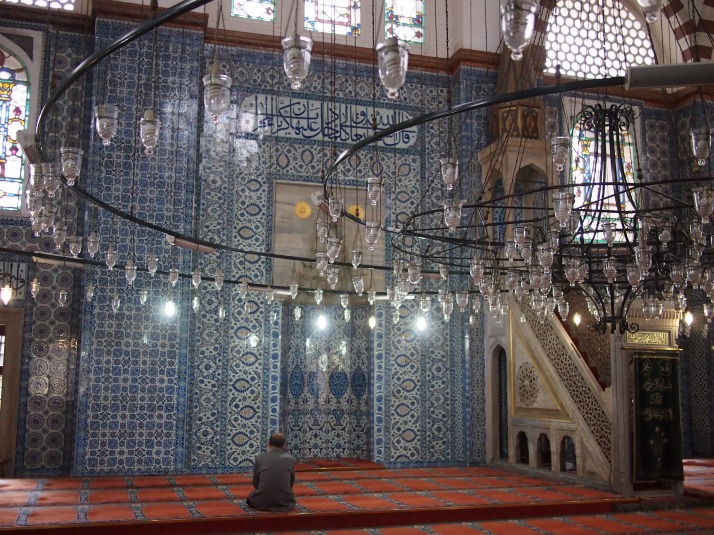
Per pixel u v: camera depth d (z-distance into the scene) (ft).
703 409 36.40
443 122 34.04
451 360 32.89
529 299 30.01
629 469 24.79
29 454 28.63
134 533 19.22
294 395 32.53
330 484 26.53
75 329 29.60
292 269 31.68
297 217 32.04
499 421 32.27
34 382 29.01
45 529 18.60
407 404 32.17
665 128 38.34
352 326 33.58
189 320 29.63
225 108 12.69
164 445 28.60
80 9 31.14
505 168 30.66
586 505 23.31
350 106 33.24
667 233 22.38
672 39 38.04
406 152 33.55
